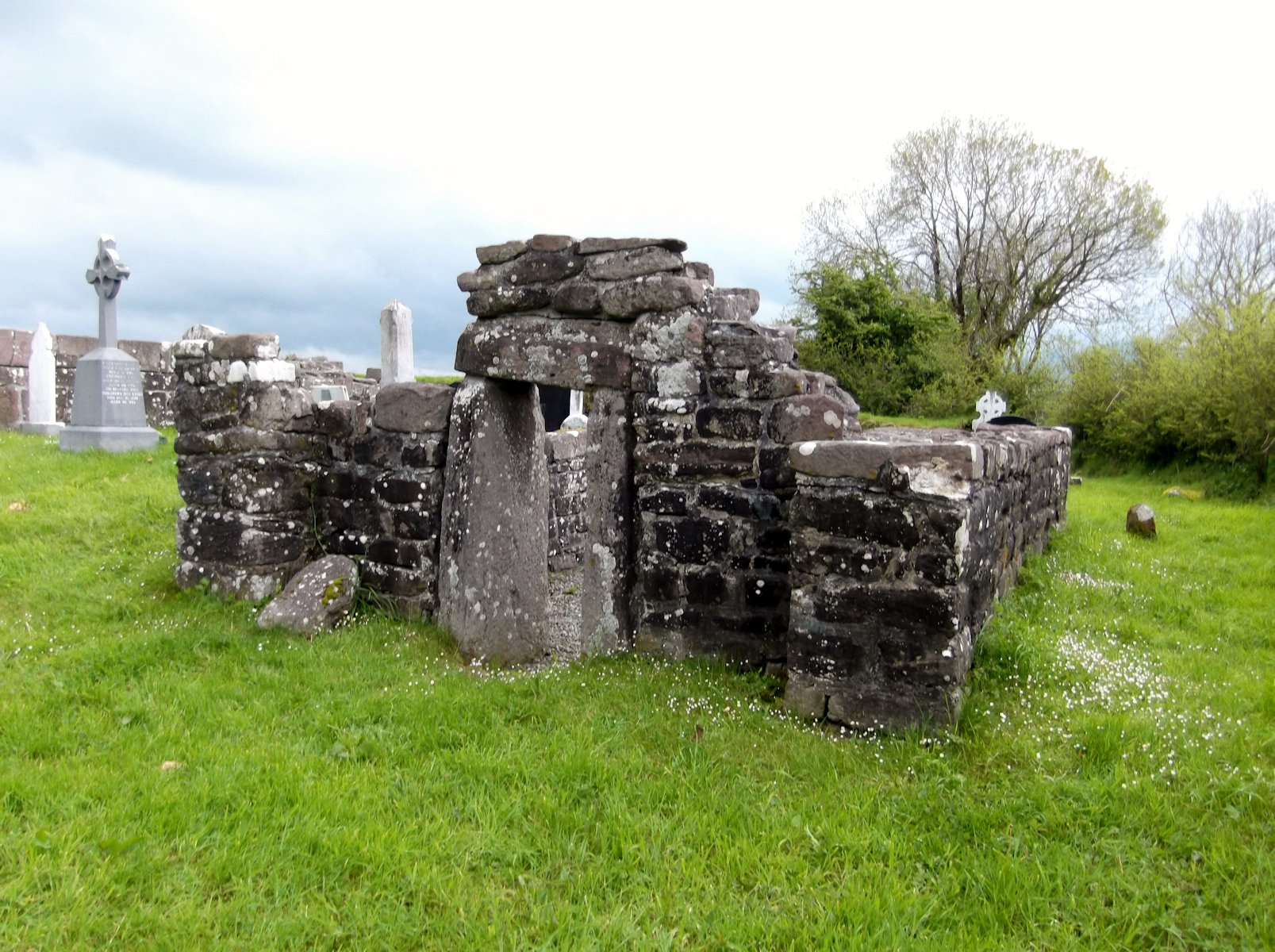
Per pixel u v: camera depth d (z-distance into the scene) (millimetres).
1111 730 3791
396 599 6000
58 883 2713
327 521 6285
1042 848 3045
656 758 3826
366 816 3180
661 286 5188
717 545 5133
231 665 4770
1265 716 4246
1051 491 8797
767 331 5125
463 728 4020
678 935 2629
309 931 2574
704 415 5141
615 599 5426
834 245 31828
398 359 13242
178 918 2590
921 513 3904
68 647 4875
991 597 5234
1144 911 2732
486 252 5773
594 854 3031
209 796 3258
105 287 10891
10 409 13508
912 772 3613
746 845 3059
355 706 4207
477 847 3027
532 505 5992
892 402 26844
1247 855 2969
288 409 6020
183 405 5977
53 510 7391
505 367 5598
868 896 2785
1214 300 19172
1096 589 6578
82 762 3535
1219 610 6277
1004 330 29797
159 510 7504
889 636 3980
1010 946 2553
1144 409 16938
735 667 5039
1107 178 27266
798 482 4168
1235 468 14273
